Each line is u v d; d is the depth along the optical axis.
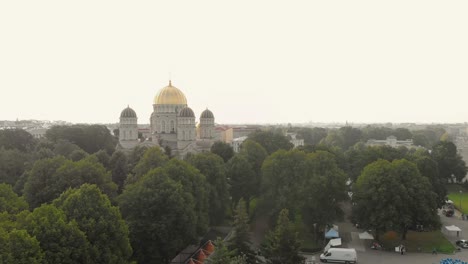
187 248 89.50
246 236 68.31
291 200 97.44
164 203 75.56
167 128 187.88
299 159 105.81
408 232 101.50
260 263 69.62
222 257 57.12
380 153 132.62
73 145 155.12
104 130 194.88
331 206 95.69
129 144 173.00
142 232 72.69
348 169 143.25
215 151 150.62
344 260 80.00
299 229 103.12
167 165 93.69
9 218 63.19
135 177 107.44
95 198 62.56
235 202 115.94
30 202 88.44
